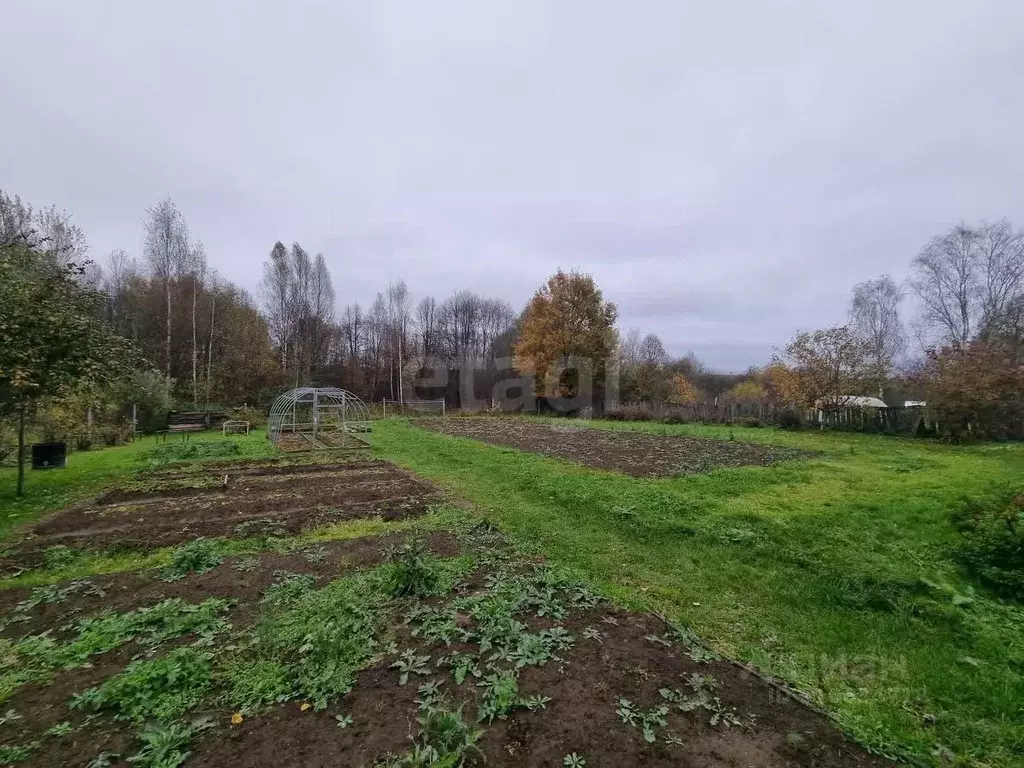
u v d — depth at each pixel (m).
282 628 4.10
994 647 3.96
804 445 15.47
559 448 15.12
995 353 16.12
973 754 2.88
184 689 3.30
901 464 11.54
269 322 37.25
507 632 3.99
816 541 6.27
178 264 28.30
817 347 20.72
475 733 2.79
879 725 3.05
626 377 32.66
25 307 8.51
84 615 4.45
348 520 7.58
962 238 29.16
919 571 5.30
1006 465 11.28
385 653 3.75
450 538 6.64
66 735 2.90
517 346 33.75
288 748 2.78
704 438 17.69
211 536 6.84
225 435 20.77
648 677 3.49
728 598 4.95
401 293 44.16
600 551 6.21
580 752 2.77
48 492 9.67
